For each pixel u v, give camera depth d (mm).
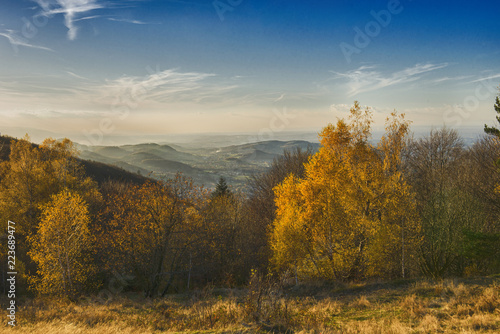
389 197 19469
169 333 9039
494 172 23188
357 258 19484
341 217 19078
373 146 20562
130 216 23375
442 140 35656
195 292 20219
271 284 10594
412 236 19734
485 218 21234
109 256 23234
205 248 25344
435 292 11969
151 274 22500
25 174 31938
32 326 10992
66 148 38219
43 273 21469
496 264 18047
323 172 19422
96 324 11328
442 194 21062
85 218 23078
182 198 23109
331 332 7867
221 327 9070
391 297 12641
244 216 35562
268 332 8141
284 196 22625
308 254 21047
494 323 7688
